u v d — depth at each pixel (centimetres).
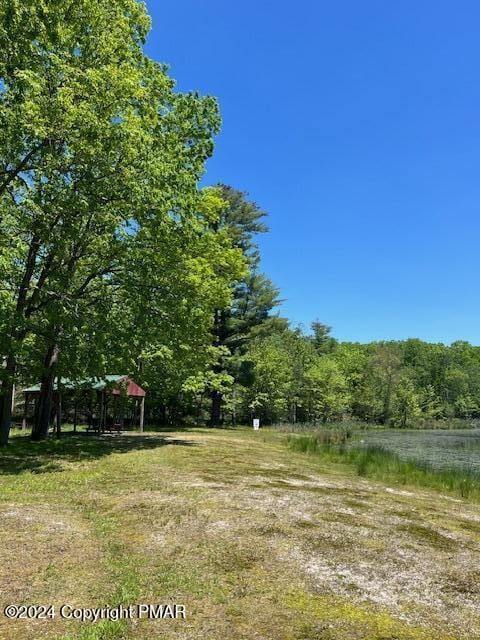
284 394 5144
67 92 1199
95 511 816
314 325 9906
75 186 1305
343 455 1978
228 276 2338
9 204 1370
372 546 704
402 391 6981
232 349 4191
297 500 969
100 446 1780
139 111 1559
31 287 1491
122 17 1548
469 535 810
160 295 1689
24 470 1187
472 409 8506
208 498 929
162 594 508
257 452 1925
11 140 1202
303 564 614
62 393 2369
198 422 4225
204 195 1981
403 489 1310
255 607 489
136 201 1348
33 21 1243
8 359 1476
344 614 484
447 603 528
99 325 1514
